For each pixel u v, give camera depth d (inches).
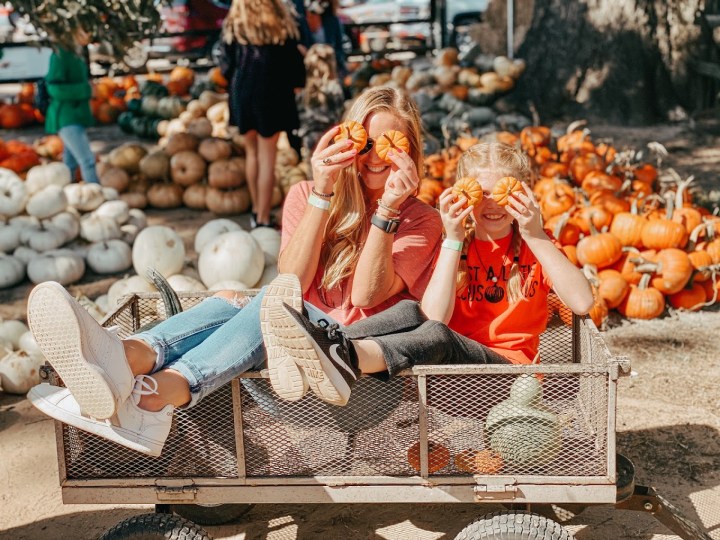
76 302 104.7
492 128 437.7
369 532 153.5
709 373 205.2
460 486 117.0
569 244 245.3
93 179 352.2
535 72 487.2
